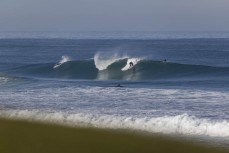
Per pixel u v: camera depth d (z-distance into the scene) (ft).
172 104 244.42
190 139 154.61
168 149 141.90
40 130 163.53
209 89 315.17
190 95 281.13
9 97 271.69
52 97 271.49
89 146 142.00
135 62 497.87
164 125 177.27
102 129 167.94
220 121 190.08
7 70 523.70
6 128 166.91
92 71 505.25
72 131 163.02
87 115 200.64
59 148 138.62
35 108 227.40
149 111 220.43
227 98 267.39
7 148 136.98
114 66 502.79
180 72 474.49
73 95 280.72
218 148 143.13
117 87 321.93
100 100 259.19
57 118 190.60
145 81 382.83
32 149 136.67
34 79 376.89
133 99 263.29
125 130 167.02
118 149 140.36
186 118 190.70
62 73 501.15
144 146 144.56
